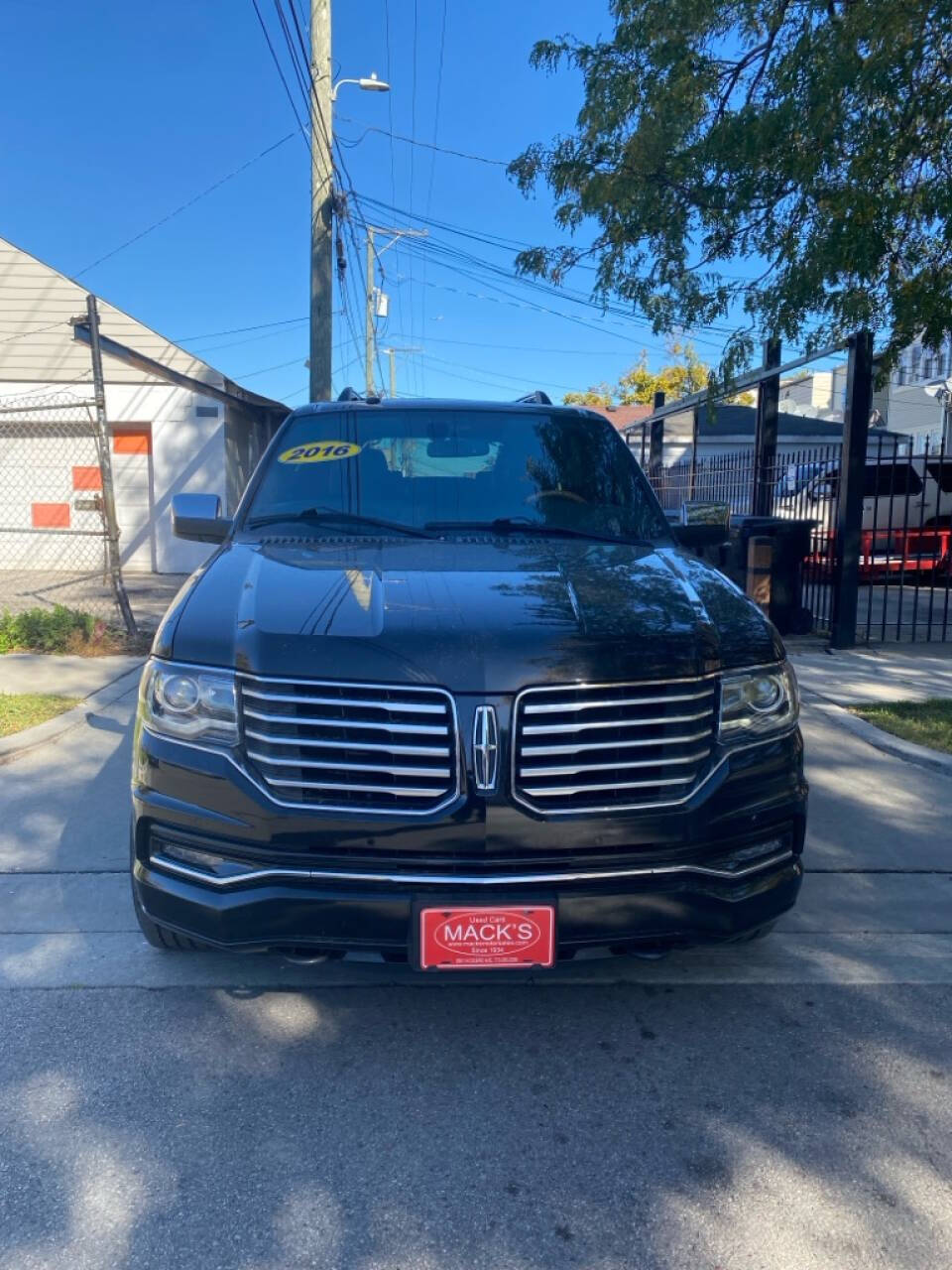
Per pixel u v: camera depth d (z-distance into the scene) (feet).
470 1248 8.32
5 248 53.98
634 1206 8.82
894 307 24.54
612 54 27.20
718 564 38.34
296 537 13.98
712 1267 8.17
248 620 10.74
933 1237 8.50
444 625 10.37
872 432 77.15
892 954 13.57
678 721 10.34
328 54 46.01
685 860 10.34
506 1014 11.94
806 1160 9.45
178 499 15.97
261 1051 11.09
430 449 15.79
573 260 29.48
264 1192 8.93
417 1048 11.19
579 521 14.90
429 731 9.85
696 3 25.31
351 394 17.89
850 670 30.66
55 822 17.53
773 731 11.05
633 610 11.10
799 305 24.70
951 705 25.54
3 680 27.43
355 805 9.93
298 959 10.68
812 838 17.42
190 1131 9.72
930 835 17.60
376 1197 8.89
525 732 9.95
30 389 54.95
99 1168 9.19
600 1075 10.76
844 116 23.12
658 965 13.14
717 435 90.74
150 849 10.74
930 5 21.18
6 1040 11.22
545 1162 9.37
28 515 56.24
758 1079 10.73
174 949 12.32
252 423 64.90
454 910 9.84
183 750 10.39
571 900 10.01
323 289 47.14
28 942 13.48
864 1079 10.77
